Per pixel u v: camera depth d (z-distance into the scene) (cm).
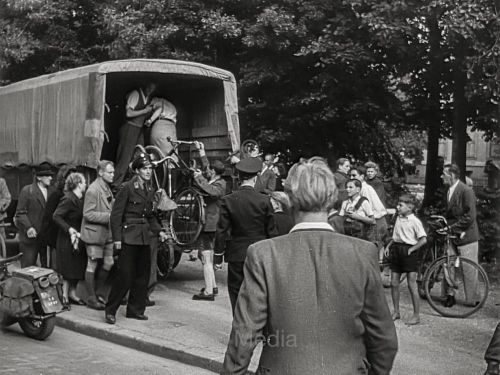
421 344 769
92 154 1017
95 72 1024
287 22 1511
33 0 1886
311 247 297
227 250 726
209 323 861
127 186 858
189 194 1030
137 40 1630
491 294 1046
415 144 2152
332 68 1550
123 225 852
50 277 800
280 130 1677
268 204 724
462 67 1409
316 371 280
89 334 845
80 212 961
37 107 1183
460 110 1534
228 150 1163
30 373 670
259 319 289
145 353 769
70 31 2017
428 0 1335
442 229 955
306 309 286
